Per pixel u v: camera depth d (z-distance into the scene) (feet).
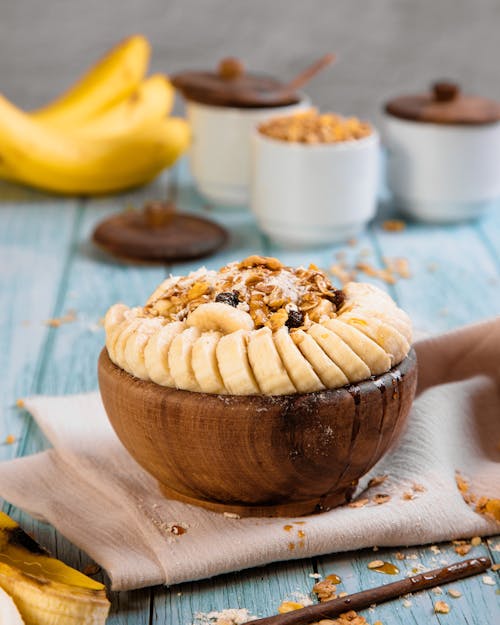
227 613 2.80
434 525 2.98
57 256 4.22
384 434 2.94
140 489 3.07
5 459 3.24
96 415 3.30
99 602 2.60
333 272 4.09
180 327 2.95
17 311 3.88
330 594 2.88
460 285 4.05
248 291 3.02
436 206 4.42
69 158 4.57
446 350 3.35
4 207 4.58
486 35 5.64
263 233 4.40
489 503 3.03
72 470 3.14
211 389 2.89
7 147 4.51
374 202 4.30
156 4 5.59
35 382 3.54
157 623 2.77
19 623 2.51
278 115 4.46
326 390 2.89
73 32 5.63
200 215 4.55
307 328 2.95
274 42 5.64
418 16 5.63
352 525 2.95
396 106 4.42
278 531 2.95
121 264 4.18
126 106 4.85
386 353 2.94
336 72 5.69
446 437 3.17
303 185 4.17
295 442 2.88
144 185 4.82
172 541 2.93
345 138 4.20
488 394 3.30
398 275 4.10
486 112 4.36
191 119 4.54
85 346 3.71
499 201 4.69
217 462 2.90
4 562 2.74
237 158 4.49
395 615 2.80
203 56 5.65
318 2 5.60
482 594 2.89
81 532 2.97
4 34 5.61
